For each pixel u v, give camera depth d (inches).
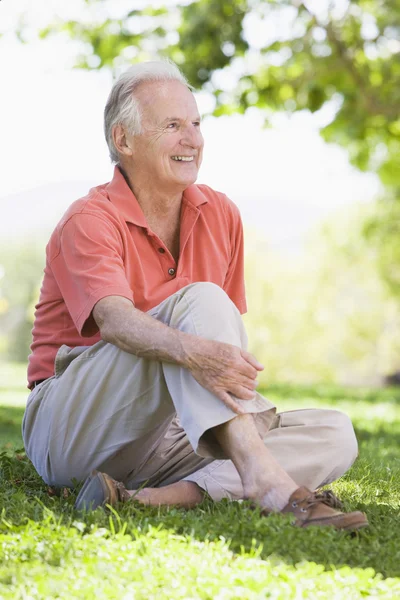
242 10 443.2
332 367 1669.5
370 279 1503.4
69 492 125.2
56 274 125.8
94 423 118.8
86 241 122.6
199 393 108.3
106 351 117.5
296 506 102.4
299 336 1620.3
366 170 530.3
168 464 126.5
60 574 82.4
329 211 1349.7
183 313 113.0
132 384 114.8
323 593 80.2
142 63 133.6
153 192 132.2
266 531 96.0
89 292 118.7
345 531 99.9
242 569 85.5
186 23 440.5
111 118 132.6
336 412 126.4
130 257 127.6
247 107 458.9
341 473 126.2
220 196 143.8
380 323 1630.2
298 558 90.7
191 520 100.6
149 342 110.2
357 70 461.4
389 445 251.4
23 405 389.4
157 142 129.0
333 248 1393.9
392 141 504.4
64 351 123.3
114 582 81.0
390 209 934.4
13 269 2778.1
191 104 132.4
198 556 88.2
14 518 102.7
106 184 136.1
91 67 448.8
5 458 146.1
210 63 445.7
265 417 111.0
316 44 461.4
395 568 91.2
